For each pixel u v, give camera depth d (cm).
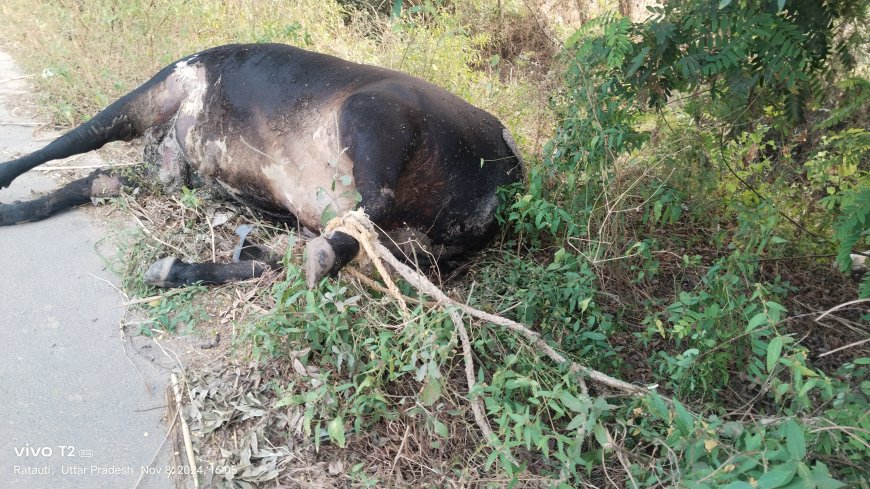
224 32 608
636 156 402
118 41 568
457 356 297
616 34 340
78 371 297
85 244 379
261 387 290
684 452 231
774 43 322
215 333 324
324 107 363
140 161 469
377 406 267
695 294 348
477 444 267
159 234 388
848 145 368
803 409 238
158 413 282
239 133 392
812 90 365
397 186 348
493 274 358
